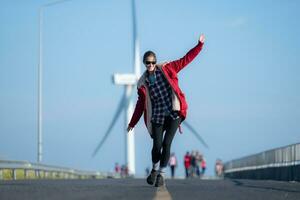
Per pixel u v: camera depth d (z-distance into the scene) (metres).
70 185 16.70
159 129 13.91
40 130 46.88
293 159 25.22
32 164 35.09
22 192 12.72
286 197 11.92
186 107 13.78
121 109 63.72
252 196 12.09
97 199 10.77
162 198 11.16
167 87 13.62
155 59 13.44
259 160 34.94
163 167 14.52
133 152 77.12
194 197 11.59
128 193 12.42
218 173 71.69
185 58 13.58
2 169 31.06
